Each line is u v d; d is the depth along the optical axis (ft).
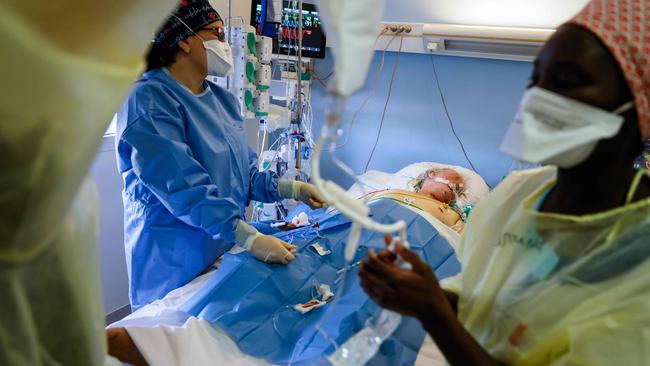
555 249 2.27
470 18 8.20
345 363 2.58
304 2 7.73
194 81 5.48
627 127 1.96
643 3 1.91
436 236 6.20
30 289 1.77
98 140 1.59
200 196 4.81
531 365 2.29
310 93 9.57
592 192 2.15
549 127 1.96
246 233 5.05
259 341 3.94
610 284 2.10
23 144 1.29
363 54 1.71
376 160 9.76
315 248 5.40
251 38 6.42
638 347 1.89
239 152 5.97
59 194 1.49
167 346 3.59
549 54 1.99
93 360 2.24
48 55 1.24
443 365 3.76
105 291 7.27
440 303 2.11
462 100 8.69
